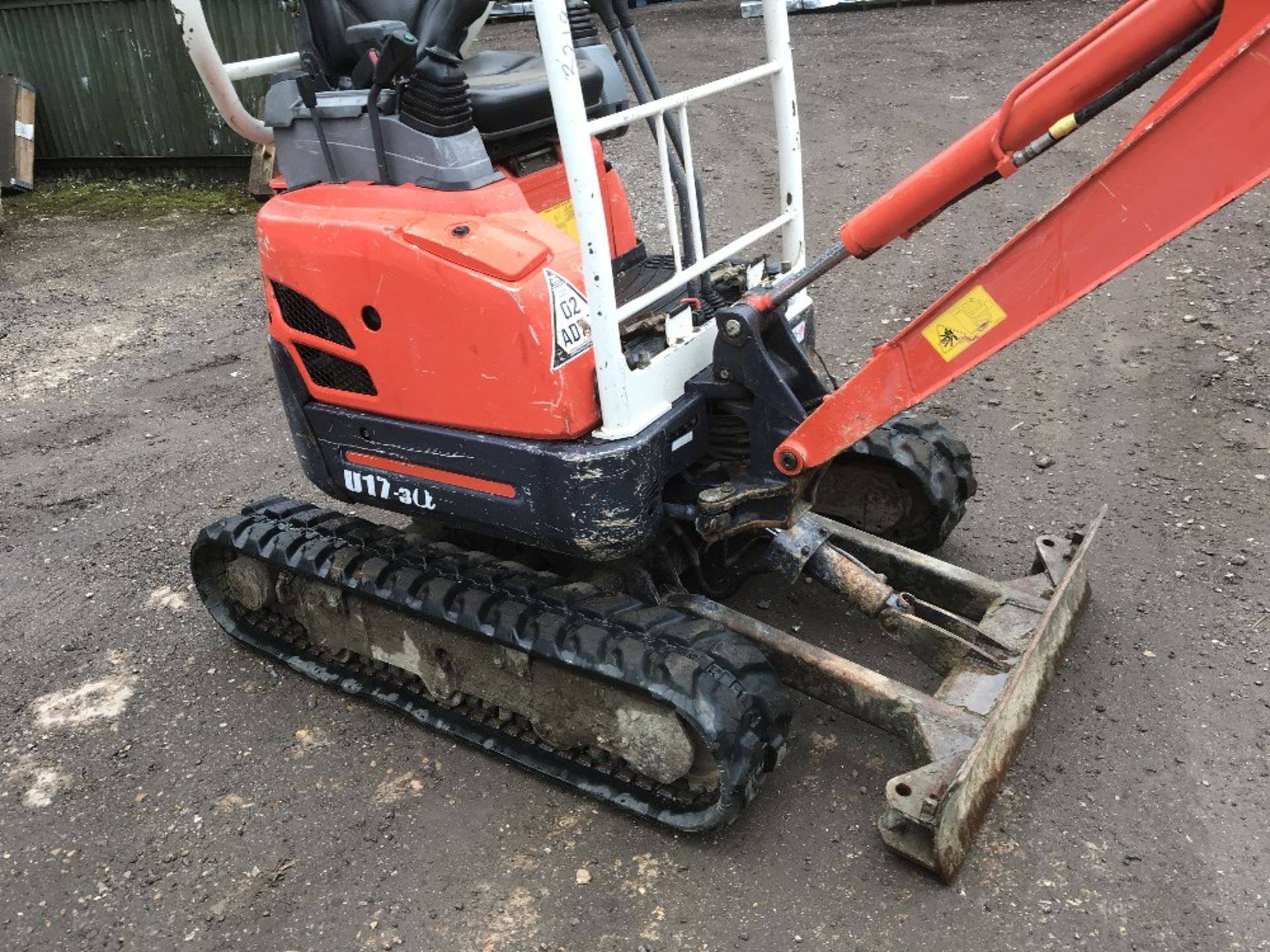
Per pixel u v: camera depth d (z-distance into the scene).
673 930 2.62
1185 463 4.30
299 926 2.73
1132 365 5.04
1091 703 3.17
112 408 5.94
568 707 2.97
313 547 3.44
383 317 2.83
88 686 3.74
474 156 2.76
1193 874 2.63
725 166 8.18
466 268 2.62
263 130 3.40
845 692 2.90
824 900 2.66
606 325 2.55
